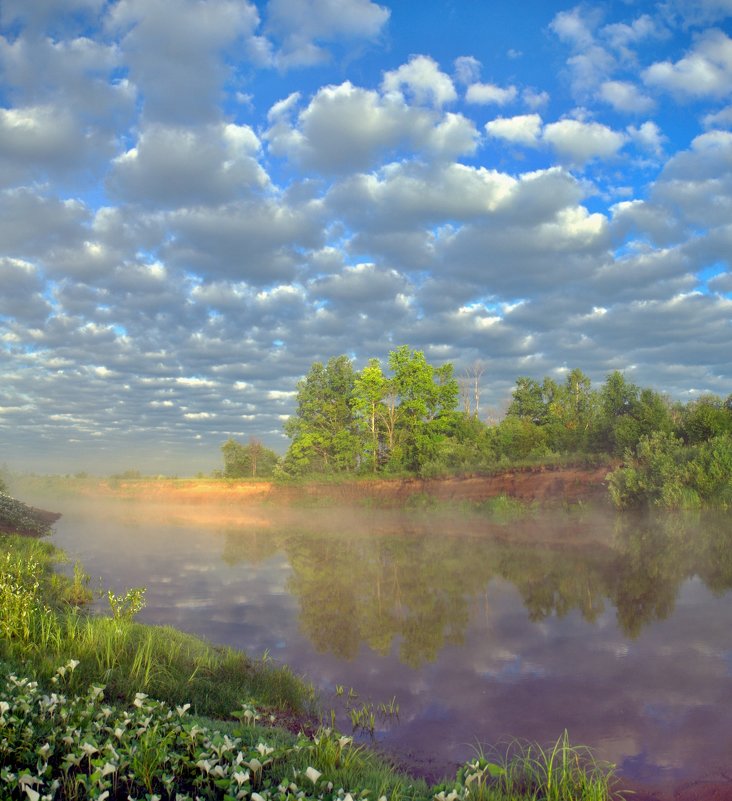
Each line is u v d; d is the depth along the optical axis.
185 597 13.18
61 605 11.06
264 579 15.27
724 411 27.05
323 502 41.66
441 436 43.22
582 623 10.52
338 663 8.88
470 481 34.41
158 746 4.66
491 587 13.76
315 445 50.97
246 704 6.23
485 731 6.59
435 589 13.77
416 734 6.54
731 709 6.84
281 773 4.80
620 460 27.66
